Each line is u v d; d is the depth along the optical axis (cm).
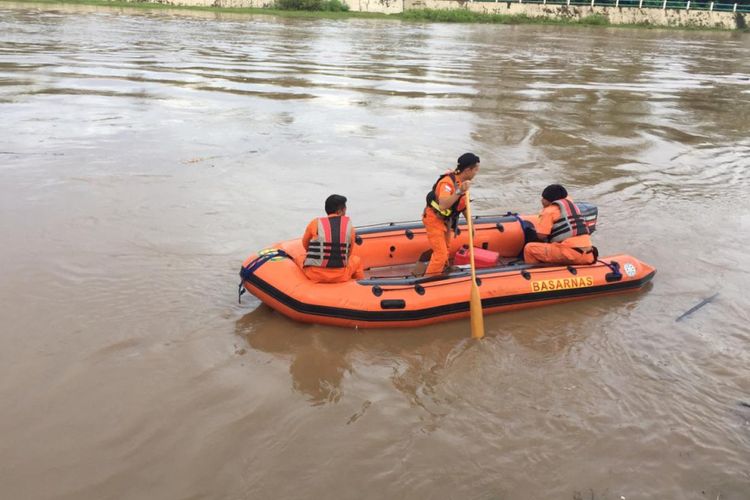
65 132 1084
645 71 2289
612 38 3656
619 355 506
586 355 505
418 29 3625
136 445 386
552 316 565
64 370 454
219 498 351
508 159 1059
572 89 1786
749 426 424
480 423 420
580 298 591
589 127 1316
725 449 402
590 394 454
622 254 665
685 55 2938
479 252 609
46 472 363
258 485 361
